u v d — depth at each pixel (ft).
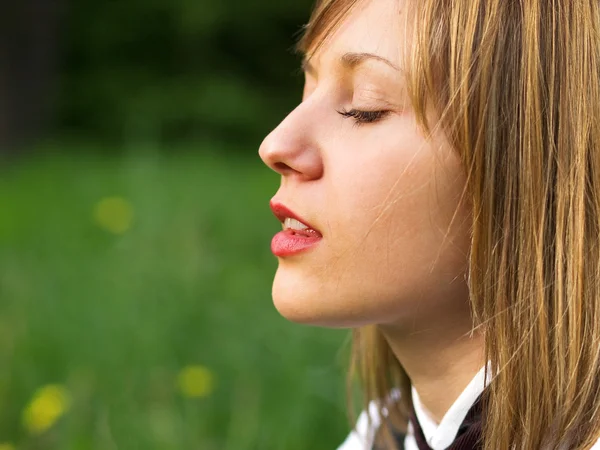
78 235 14.94
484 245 3.59
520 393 3.62
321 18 3.87
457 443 3.81
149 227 13.97
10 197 20.11
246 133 45.88
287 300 3.75
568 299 3.60
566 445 3.57
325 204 3.66
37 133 42.06
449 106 3.54
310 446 7.91
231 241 14.34
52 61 43.55
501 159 3.59
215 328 9.96
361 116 3.68
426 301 3.71
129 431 7.84
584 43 3.63
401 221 3.59
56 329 9.82
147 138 31.76
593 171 3.63
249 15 47.24
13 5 39.14
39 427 7.96
